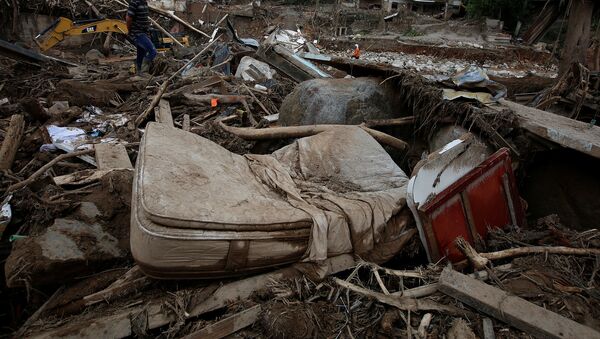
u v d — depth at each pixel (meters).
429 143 4.38
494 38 17.03
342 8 21.39
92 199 2.83
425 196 2.51
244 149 4.47
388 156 3.34
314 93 4.49
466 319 2.03
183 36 12.65
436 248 2.53
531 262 2.48
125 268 2.38
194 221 1.89
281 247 2.13
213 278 2.07
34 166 3.93
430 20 20.03
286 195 2.58
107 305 2.06
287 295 2.09
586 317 2.05
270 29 17.17
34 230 2.71
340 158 3.25
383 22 19.69
